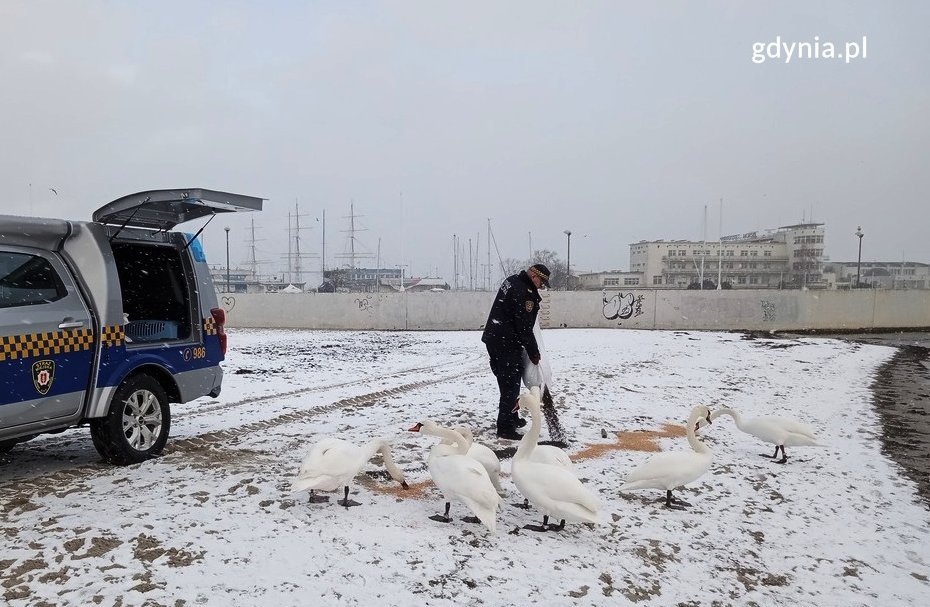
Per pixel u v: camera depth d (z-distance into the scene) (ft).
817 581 15.17
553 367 48.85
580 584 13.57
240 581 12.51
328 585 12.55
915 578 15.61
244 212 22.79
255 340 74.33
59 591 11.88
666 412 33.19
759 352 65.46
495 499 15.38
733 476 22.68
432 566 13.70
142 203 20.29
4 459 21.25
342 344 68.90
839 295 100.17
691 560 15.58
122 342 19.95
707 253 302.86
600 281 307.99
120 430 19.88
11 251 17.53
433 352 60.34
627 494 19.97
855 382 47.98
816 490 21.75
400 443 24.39
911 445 28.68
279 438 24.64
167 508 16.12
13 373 16.80
